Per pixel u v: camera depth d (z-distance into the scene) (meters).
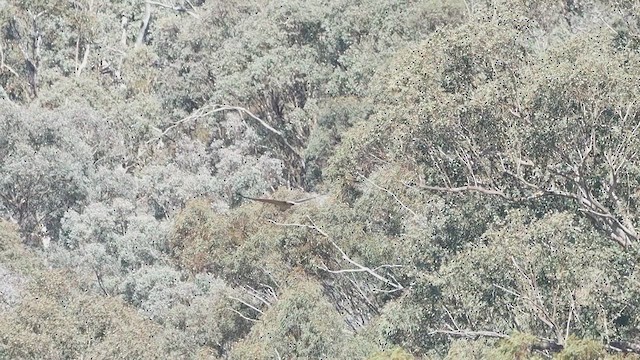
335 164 78.81
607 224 56.88
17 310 66.69
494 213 59.09
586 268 52.69
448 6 96.31
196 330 78.19
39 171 98.75
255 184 102.50
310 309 68.19
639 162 57.03
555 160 57.91
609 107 56.81
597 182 57.81
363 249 72.56
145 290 84.44
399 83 62.09
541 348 51.53
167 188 102.56
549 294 53.16
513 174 58.12
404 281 70.25
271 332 68.25
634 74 57.25
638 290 52.06
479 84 60.84
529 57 61.12
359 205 74.19
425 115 58.78
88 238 92.88
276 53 111.19
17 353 64.56
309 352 67.25
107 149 110.94
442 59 61.00
